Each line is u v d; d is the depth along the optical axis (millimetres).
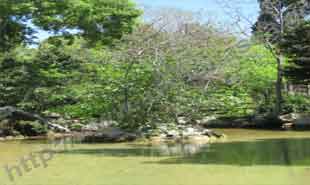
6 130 35000
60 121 37562
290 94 48469
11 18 37469
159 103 32469
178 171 17391
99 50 38969
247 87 46469
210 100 38219
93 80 37094
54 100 37969
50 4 36281
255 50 46531
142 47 34094
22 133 35531
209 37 35719
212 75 35188
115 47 37094
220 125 41969
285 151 22766
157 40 34000
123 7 38188
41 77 37344
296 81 38438
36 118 36500
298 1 37625
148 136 30688
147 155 22406
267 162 19062
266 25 43156
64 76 37344
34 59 37875
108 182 15664
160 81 32938
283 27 41312
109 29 38656
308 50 34938
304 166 17859
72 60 38188
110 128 31703
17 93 37125
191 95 34188
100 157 21922
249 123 41812
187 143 28422
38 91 37250
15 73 37219
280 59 44500
